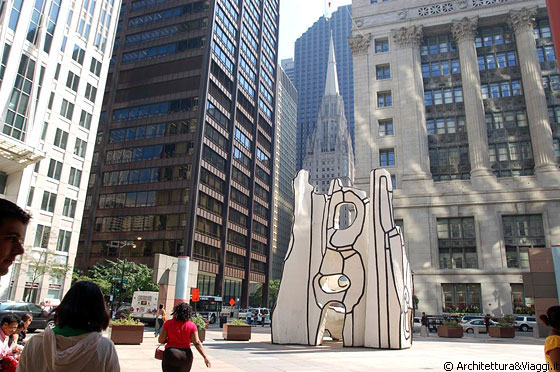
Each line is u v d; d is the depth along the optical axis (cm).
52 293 4412
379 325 1839
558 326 431
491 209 4669
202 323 2108
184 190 6581
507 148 4966
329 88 19475
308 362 1343
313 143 18875
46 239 4438
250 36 8950
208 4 7544
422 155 5066
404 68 5422
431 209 4844
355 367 1234
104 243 6762
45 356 262
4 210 225
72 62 4922
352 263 1975
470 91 5116
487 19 5316
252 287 10775
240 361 1353
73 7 4916
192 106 7038
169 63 7494
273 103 9850
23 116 3478
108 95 7750
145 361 1317
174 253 6297
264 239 8812
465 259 4647
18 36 3450
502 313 4319
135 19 8106
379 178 2045
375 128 5344
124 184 7038
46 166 4512
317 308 1961
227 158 7562
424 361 1410
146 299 3603
